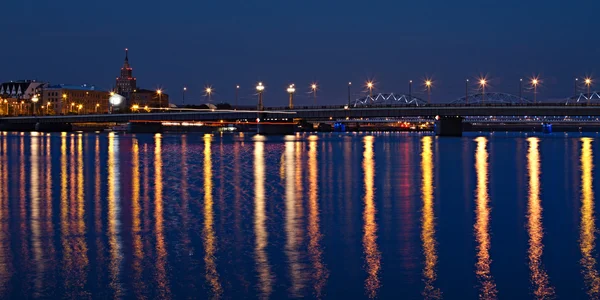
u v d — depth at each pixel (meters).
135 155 99.75
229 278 24.53
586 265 26.12
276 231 32.81
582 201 44.22
